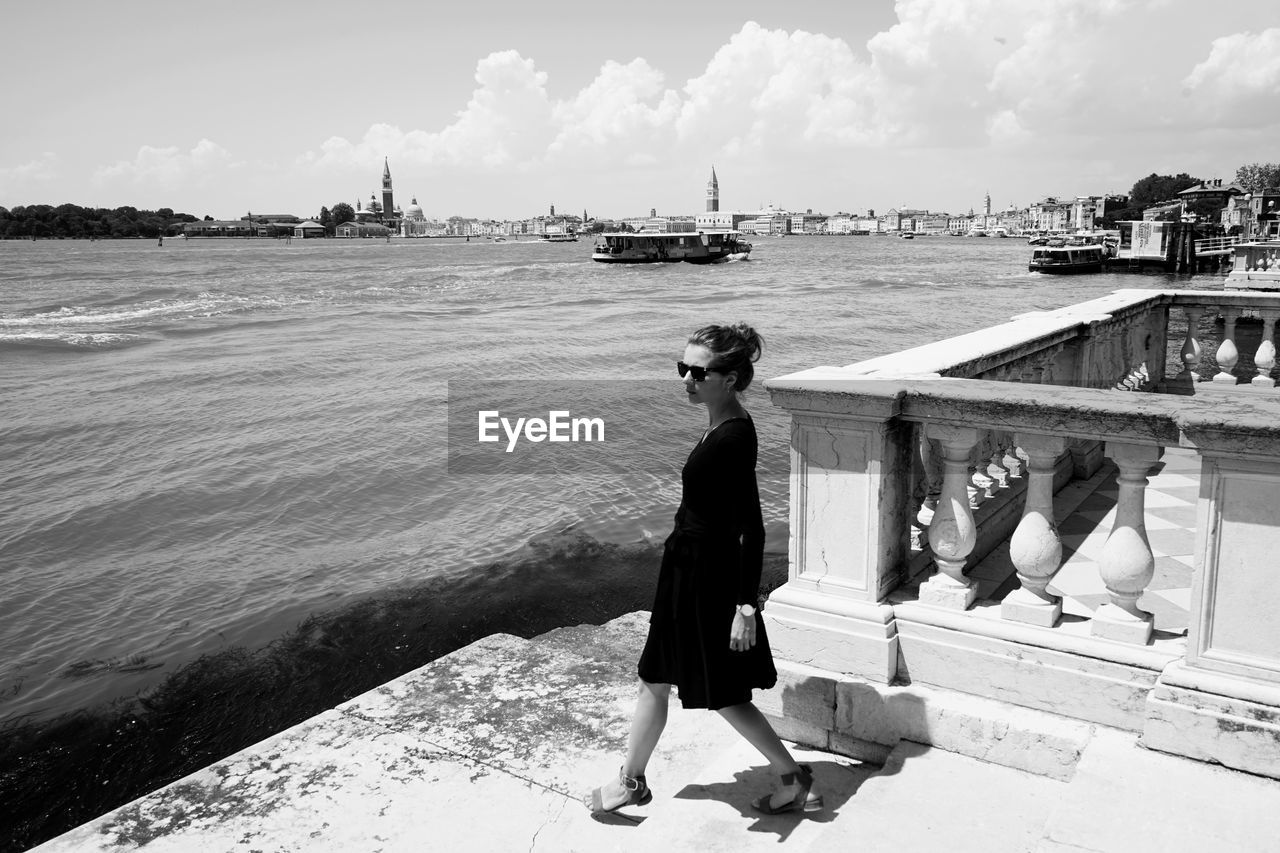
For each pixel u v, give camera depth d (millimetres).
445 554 13430
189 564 13844
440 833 3414
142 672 10188
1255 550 2846
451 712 4398
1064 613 3514
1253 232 126688
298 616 11508
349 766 3920
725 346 3006
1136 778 2891
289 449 21156
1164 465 6535
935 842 2838
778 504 13031
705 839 3117
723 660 3084
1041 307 60438
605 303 66875
